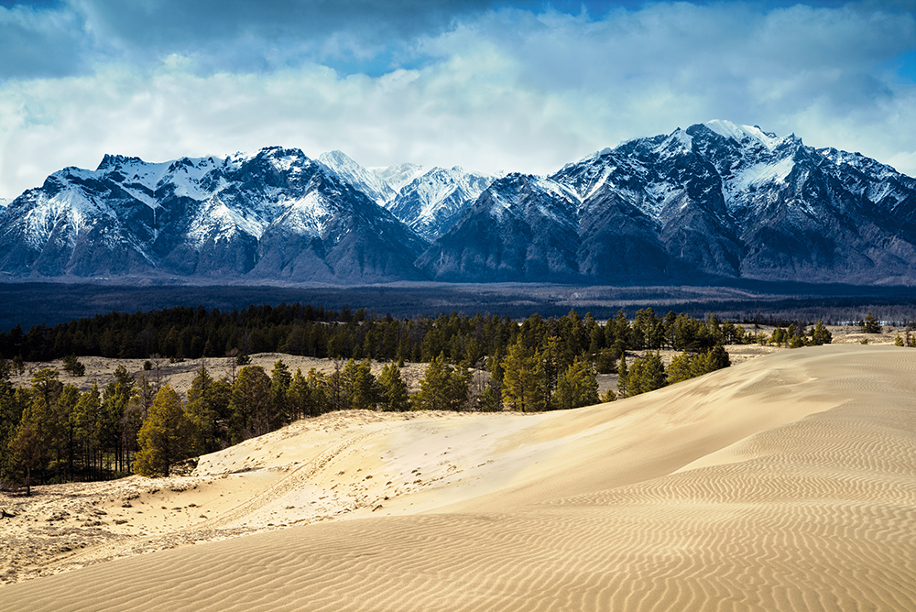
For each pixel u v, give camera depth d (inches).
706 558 445.7
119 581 429.4
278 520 1381.6
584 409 2124.8
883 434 917.2
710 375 1951.3
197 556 488.1
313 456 2052.2
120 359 6747.1
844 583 380.8
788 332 6565.0
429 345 5964.6
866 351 1969.7
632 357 5733.3
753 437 1001.5
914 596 357.4
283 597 393.7
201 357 6717.5
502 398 3855.8
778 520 540.4
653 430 1422.2
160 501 1621.6
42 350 6727.4
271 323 7864.2
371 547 514.3
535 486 1088.2
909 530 478.3
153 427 2353.6
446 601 383.6
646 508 668.1
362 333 6973.4
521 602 379.2
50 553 1091.3
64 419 3107.8
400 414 2701.8
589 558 466.3
